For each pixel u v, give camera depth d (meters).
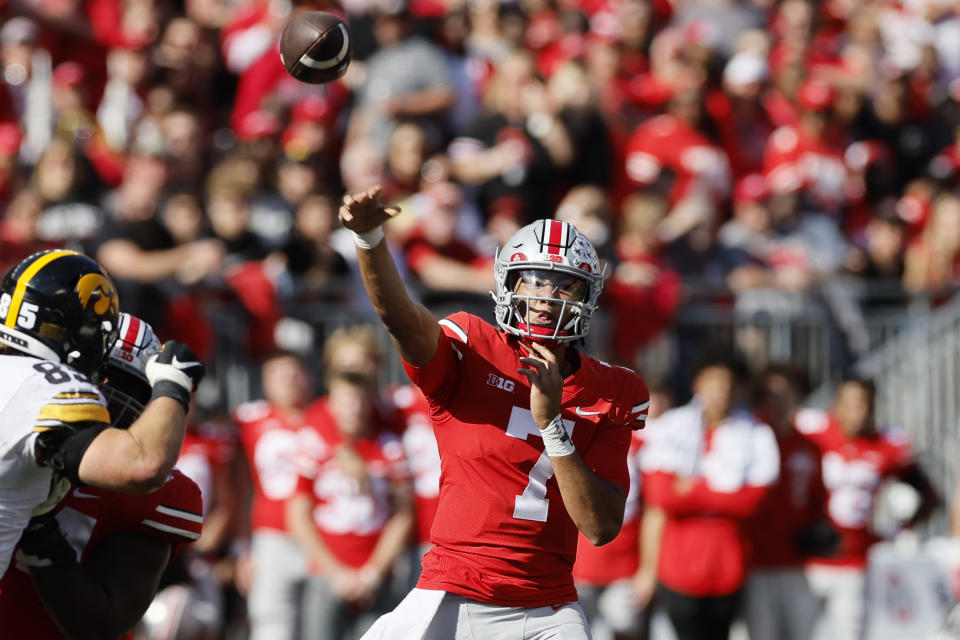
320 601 25.03
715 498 25.88
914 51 41.59
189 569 22.78
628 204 32.03
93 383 13.72
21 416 12.39
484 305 28.91
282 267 28.70
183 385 12.70
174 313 27.12
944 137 40.03
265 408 26.30
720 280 32.44
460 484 14.42
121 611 13.25
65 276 13.05
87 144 32.28
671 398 28.52
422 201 29.80
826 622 27.84
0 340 12.95
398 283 13.68
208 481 25.62
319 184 31.39
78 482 12.34
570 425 14.44
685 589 25.89
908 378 32.06
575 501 13.72
